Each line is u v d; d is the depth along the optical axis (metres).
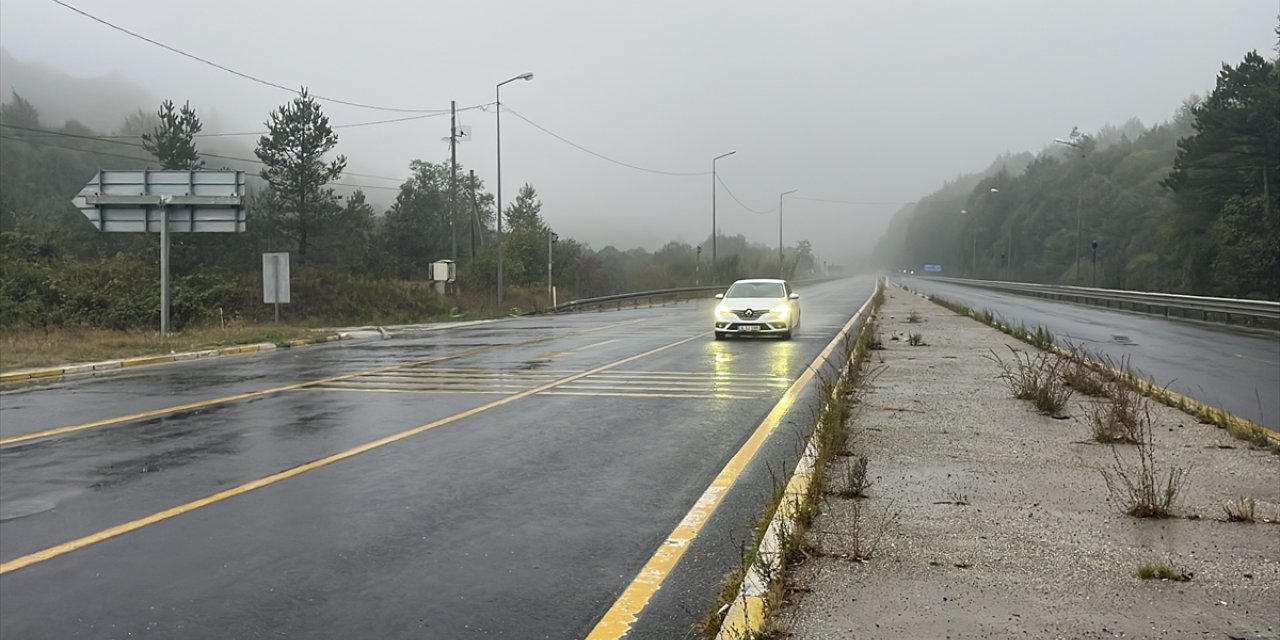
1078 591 4.02
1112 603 3.87
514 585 4.65
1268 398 11.05
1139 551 4.58
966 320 25.88
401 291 39.53
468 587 4.62
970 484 6.09
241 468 7.49
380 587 4.63
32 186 65.94
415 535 5.55
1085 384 10.48
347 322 34.00
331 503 6.32
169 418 10.29
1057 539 4.81
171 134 42.56
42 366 16.69
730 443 8.48
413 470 7.37
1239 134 49.66
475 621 4.16
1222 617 3.70
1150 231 74.88
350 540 5.45
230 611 4.31
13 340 21.55
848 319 30.00
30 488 6.85
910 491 5.91
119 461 7.83
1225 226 46.28
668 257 91.06
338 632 4.04
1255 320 26.41
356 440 8.74
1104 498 5.66
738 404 11.00
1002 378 12.04
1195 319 30.70
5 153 65.81
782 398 11.52
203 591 4.59
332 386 13.29
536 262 56.50
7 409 11.35
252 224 47.81
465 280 47.12
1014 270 118.12
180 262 35.78
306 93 46.25
